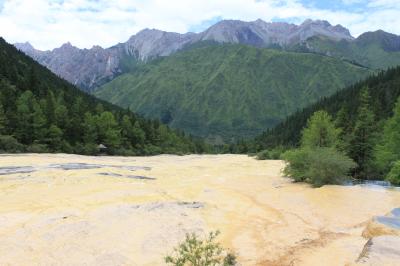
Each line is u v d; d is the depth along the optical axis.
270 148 117.94
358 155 51.31
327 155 31.00
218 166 52.59
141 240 15.74
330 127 54.19
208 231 17.55
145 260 13.73
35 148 65.12
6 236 15.72
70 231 16.59
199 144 134.12
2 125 65.50
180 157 85.38
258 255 14.51
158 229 17.27
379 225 16.83
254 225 19.05
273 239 16.58
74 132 77.19
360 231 17.28
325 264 13.07
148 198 25.16
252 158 81.50
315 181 30.70
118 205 21.73
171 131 123.81
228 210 22.44
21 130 67.81
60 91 110.06
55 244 14.99
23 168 35.91
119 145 86.56
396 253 12.34
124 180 32.78
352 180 35.66
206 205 23.16
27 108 70.50
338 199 24.09
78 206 21.72
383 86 125.69
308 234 17.27
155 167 47.50
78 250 14.41
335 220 19.53
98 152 78.56
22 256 13.66
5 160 43.88
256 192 28.67
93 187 28.23
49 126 71.81
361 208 21.69
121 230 16.98
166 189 29.58
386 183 37.22
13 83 100.62
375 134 53.00
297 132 141.75
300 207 22.72
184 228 17.67
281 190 29.17
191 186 31.47
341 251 14.33
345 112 70.00
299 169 32.84
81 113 86.81
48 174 32.66
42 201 22.77
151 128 105.31
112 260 13.51
